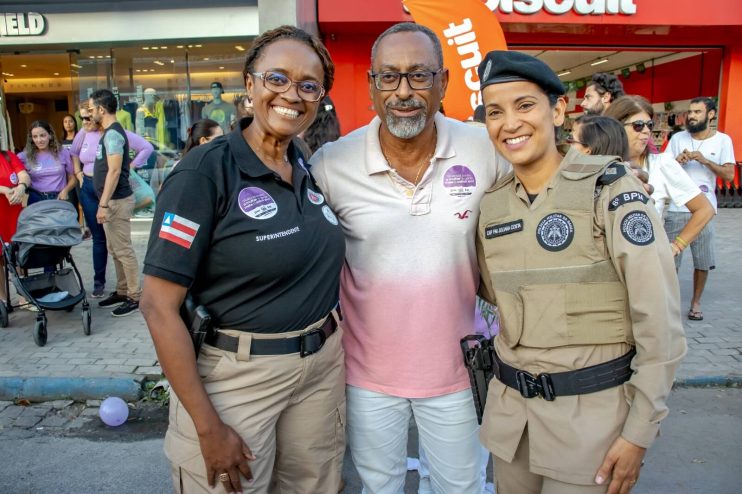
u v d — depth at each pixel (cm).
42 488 313
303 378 194
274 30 189
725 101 1202
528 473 190
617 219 165
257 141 190
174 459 187
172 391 192
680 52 1267
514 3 1025
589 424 171
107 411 375
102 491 310
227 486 183
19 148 1019
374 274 216
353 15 995
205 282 183
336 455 216
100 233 614
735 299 602
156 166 913
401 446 238
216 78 895
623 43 1188
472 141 221
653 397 163
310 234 188
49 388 415
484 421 197
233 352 184
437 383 220
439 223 213
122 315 566
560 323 173
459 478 233
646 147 403
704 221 400
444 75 211
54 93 968
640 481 313
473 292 226
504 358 189
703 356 462
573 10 1041
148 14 831
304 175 198
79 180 666
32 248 488
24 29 841
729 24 1062
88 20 834
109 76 909
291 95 182
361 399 227
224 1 818
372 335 221
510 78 173
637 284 162
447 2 464
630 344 174
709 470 322
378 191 214
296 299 187
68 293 509
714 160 532
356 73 1091
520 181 185
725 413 387
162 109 907
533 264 177
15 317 562
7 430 375
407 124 202
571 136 307
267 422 191
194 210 170
